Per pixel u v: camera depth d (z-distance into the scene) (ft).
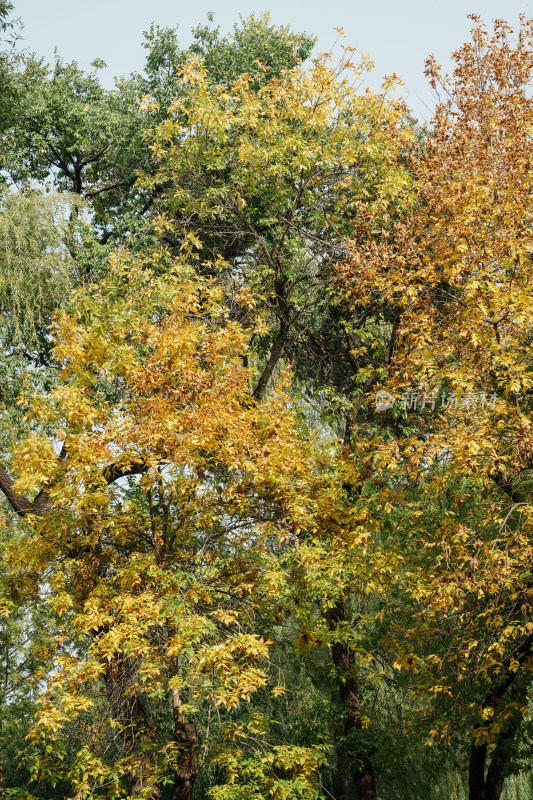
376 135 47.06
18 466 32.94
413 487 39.68
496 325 32.55
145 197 60.23
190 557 35.86
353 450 42.22
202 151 50.29
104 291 39.14
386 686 52.70
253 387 56.08
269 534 36.73
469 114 38.55
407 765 51.90
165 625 33.71
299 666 46.37
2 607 35.68
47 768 33.96
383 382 47.85
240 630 35.76
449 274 33.58
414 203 44.32
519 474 35.58
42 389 45.29
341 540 38.63
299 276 50.88
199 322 39.09
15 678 46.50
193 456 33.55
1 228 45.73
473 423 33.58
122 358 33.99
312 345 56.29
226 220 53.01
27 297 45.44
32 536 35.50
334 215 50.03
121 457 33.04
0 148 54.75
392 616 42.32
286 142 47.21
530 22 38.19
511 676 37.50
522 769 42.06
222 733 37.09
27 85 58.29
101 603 32.58
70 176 61.72
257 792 33.14
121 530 34.78
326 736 44.04
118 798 32.58
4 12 47.52
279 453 34.53
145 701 46.85
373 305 50.70
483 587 33.22
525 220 34.01
